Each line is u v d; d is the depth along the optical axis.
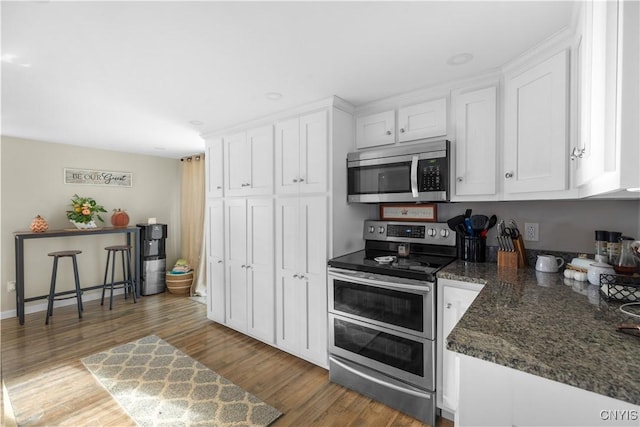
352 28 1.37
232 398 1.97
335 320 2.14
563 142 1.35
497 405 0.85
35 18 1.27
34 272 3.59
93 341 2.81
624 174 0.63
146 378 2.20
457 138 1.92
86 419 1.78
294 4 1.20
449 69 1.77
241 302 2.92
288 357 2.49
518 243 1.88
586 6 0.99
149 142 3.67
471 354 0.82
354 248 2.46
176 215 4.93
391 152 2.11
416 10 1.24
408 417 1.80
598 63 0.81
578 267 1.58
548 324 0.97
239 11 1.25
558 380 0.70
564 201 1.85
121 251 4.16
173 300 4.09
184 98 2.21
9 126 2.96
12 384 2.13
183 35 1.42
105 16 1.27
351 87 2.03
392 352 1.87
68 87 2.01
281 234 2.53
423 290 1.72
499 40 1.45
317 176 2.28
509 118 1.67
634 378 0.65
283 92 2.11
